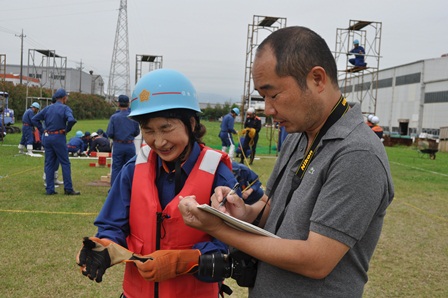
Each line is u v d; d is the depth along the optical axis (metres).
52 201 7.13
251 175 4.55
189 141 1.84
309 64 1.39
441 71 37.84
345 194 1.35
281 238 1.47
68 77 73.50
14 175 9.68
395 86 44.34
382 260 4.96
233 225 1.44
